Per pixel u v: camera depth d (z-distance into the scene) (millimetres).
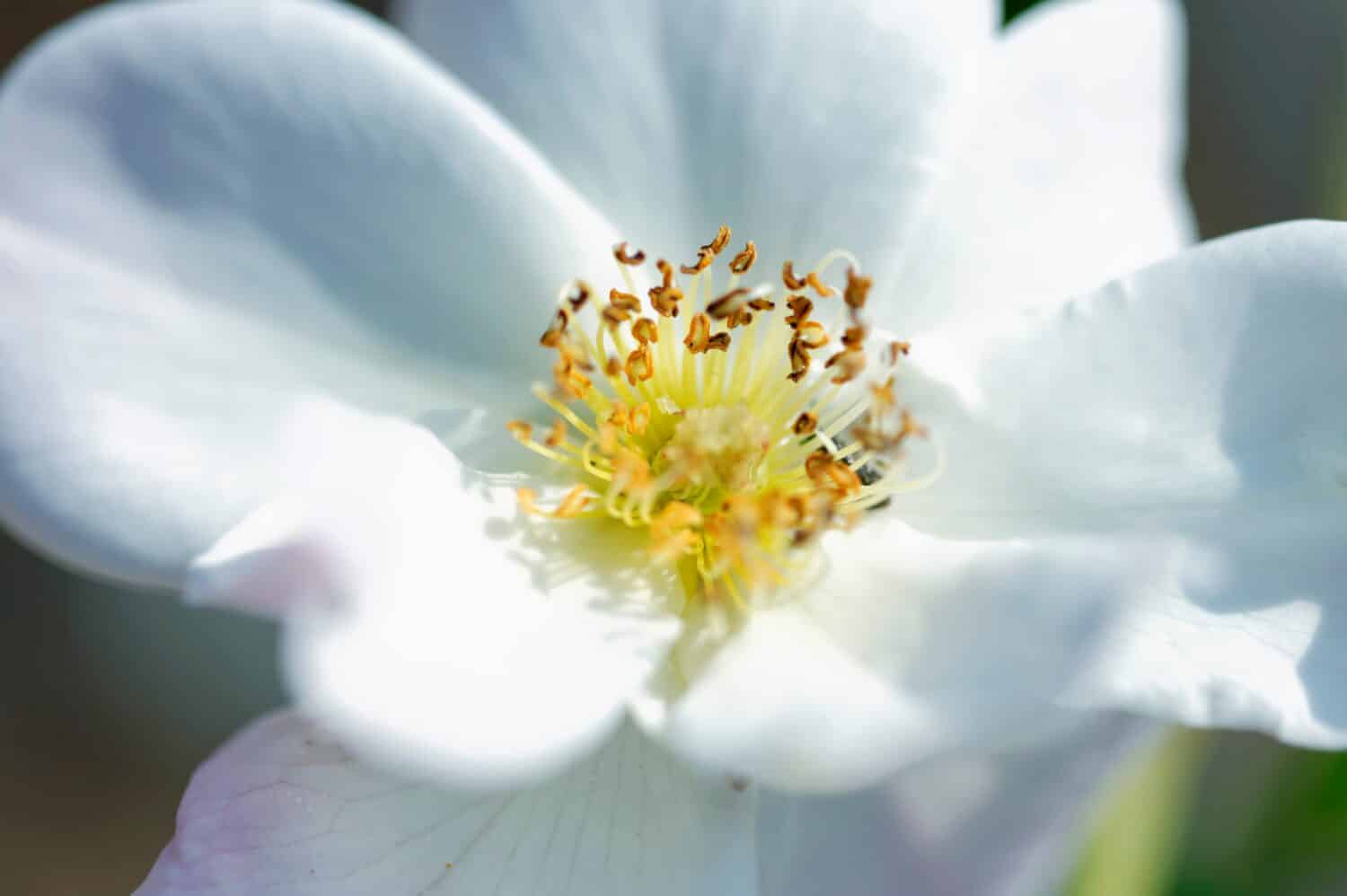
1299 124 326
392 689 171
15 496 178
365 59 183
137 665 303
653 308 195
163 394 180
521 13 190
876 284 195
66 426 178
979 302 199
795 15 191
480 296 189
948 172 199
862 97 192
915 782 177
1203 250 188
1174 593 186
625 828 187
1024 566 179
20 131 178
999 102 203
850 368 192
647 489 193
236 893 183
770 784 177
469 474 189
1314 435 186
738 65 191
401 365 188
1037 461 191
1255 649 184
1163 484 188
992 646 176
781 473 197
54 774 304
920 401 193
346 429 182
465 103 185
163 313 181
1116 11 207
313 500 173
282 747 184
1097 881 207
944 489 193
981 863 175
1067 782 174
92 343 179
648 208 193
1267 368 187
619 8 190
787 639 187
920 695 176
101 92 178
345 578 169
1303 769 228
